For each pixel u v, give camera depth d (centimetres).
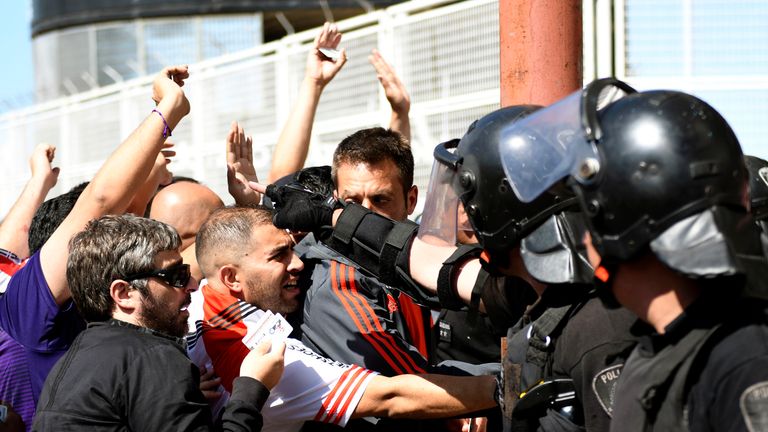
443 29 521
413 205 307
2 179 888
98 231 236
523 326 195
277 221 240
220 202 351
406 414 241
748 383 133
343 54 373
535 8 221
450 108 516
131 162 262
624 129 147
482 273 210
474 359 317
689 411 141
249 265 263
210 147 665
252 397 226
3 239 354
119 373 219
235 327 258
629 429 149
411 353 255
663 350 147
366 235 227
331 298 258
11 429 273
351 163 283
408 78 540
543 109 168
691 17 446
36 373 265
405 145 292
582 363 171
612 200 146
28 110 855
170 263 238
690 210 141
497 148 184
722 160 143
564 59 222
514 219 178
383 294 267
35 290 261
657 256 142
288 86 620
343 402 242
